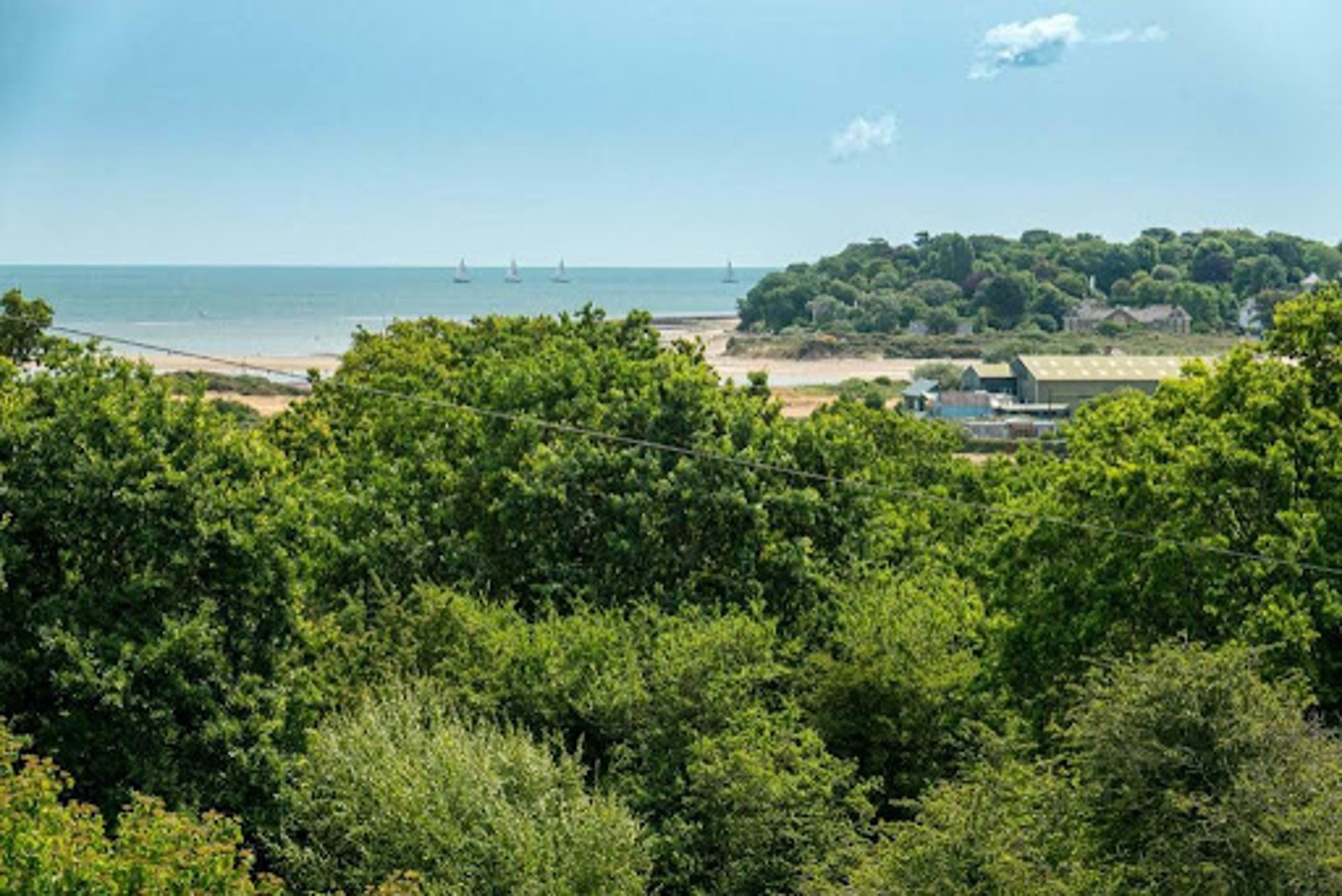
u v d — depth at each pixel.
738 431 43.12
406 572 42.12
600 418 43.81
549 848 25.09
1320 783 22.61
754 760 29.64
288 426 51.12
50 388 30.80
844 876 28.55
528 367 46.91
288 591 30.56
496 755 27.66
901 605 38.16
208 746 27.69
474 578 41.22
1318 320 35.69
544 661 34.03
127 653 27.14
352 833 25.33
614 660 34.00
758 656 34.75
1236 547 33.06
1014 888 22.69
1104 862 23.50
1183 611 32.69
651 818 31.22
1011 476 53.19
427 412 47.66
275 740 28.47
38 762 20.05
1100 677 28.33
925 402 163.62
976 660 36.12
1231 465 33.28
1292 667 29.17
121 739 27.20
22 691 27.45
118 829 19.89
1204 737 23.30
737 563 40.91
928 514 50.34
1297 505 32.47
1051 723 27.48
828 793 30.62
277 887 20.47
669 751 31.81
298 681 29.80
